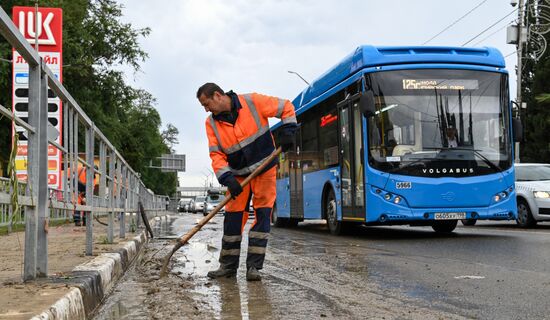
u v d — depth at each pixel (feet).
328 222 42.80
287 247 31.01
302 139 49.80
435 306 14.58
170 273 20.92
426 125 35.24
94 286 14.94
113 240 27.76
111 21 89.71
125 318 13.60
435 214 34.76
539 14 99.25
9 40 12.21
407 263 23.27
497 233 39.70
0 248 24.71
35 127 14.12
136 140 134.31
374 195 34.88
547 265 21.91
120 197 32.55
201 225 18.97
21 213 14.70
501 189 35.45
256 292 16.65
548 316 13.43
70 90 83.30
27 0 64.18
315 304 14.87
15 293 12.39
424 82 35.60
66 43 75.77
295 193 51.60
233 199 18.67
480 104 35.99
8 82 61.72
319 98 44.47
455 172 34.94
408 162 34.81
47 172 14.87
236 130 18.92
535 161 113.50
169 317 13.48
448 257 25.23
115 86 92.27
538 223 53.42
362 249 29.55
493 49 37.47
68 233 36.73
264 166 18.61
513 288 17.02
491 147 35.73
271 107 19.10
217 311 14.05
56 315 10.80
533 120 111.24
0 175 15.25
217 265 23.16
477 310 14.10
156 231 52.90
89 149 22.11
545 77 110.42
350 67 38.04
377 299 15.53
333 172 41.29
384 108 35.17
